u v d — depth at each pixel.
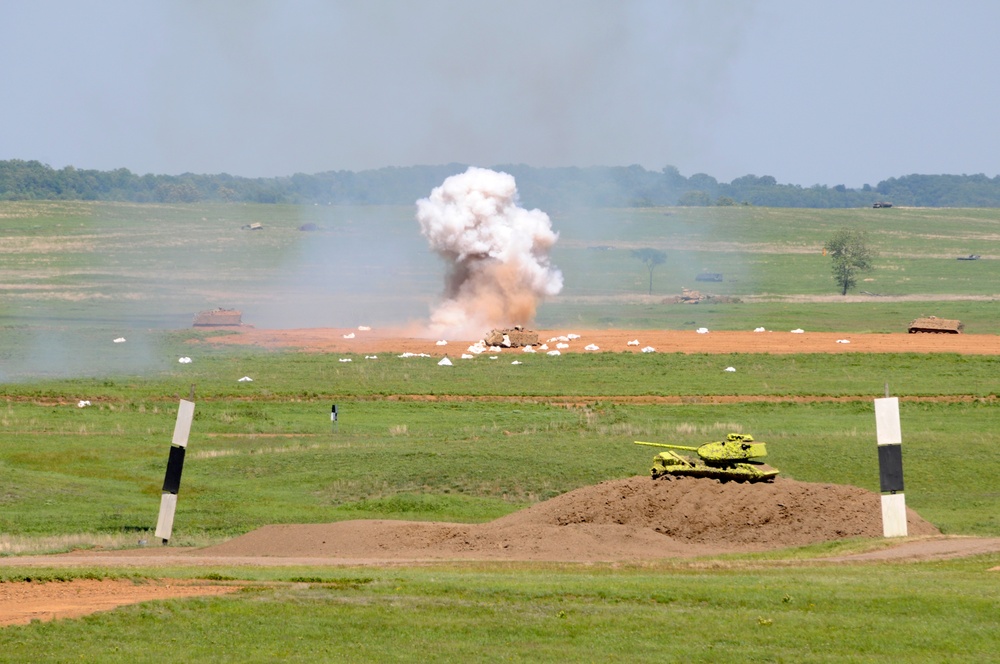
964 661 88.44
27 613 104.38
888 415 143.62
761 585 110.31
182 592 113.00
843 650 91.62
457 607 104.69
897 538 140.88
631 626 98.56
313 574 122.38
